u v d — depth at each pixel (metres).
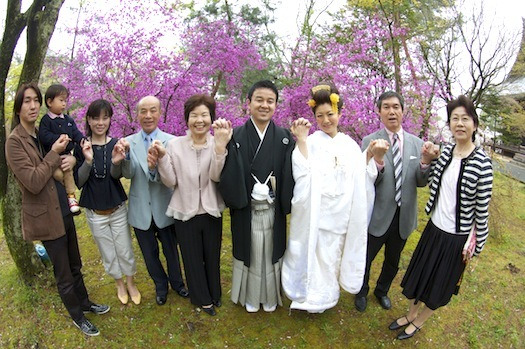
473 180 2.26
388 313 3.10
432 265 2.54
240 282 2.93
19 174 2.22
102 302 3.10
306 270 2.63
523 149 12.74
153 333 2.81
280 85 6.46
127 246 2.91
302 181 2.49
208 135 2.67
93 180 2.62
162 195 2.80
